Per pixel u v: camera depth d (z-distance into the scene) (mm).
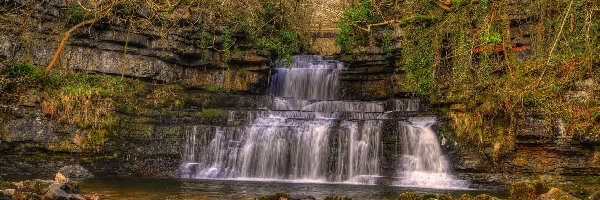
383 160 16047
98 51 17641
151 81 18641
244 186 13781
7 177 14031
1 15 15742
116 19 17609
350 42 21125
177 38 18953
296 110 18297
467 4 15094
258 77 21047
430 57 17062
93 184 13312
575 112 13852
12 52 15820
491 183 14820
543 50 14430
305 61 22438
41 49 16484
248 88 20828
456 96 16109
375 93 20766
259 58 20703
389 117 17422
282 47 21312
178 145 17047
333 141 16219
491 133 15078
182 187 13203
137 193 11688
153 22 18078
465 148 15484
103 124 16312
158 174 16594
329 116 17828
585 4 12930
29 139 15297
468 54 15344
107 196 10977
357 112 17750
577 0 12891
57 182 10492
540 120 14281
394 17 18641
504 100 14773
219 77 20344
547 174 14305
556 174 14219
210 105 19281
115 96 17062
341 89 21375
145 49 18438
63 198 9445
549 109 14078
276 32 21516
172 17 18422
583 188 13578
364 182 15414
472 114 15523
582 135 13750
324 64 22031
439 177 15398
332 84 21484
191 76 19844
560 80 13953
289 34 21547
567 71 13867
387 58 20266
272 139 16625
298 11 22969
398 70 19641
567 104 13930
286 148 16484
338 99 21281
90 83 17172
